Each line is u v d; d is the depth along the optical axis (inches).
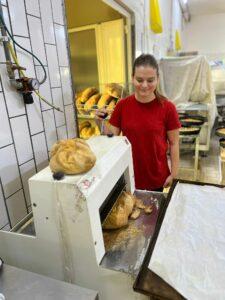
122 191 35.1
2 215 32.9
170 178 55.6
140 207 35.1
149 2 110.8
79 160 24.9
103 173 27.2
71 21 91.0
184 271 22.4
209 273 22.1
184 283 21.4
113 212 30.5
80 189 22.9
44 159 40.8
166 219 29.7
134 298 24.9
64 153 25.8
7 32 31.4
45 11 39.2
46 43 39.8
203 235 26.5
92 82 102.1
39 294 22.8
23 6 34.6
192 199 32.6
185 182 37.3
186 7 256.5
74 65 102.1
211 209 30.5
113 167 29.7
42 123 39.8
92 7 79.0
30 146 37.5
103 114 67.4
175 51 200.5
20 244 29.0
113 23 89.7
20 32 34.3
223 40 299.3
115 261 25.7
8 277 24.7
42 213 25.4
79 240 24.6
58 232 25.4
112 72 96.9
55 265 27.7
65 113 46.1
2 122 32.1
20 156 35.6
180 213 30.2
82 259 25.5
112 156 31.0
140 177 54.8
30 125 37.2
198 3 245.3
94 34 96.3
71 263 26.4
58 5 42.4
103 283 25.8
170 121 53.0
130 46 91.2
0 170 32.3
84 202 22.7
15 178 34.9
